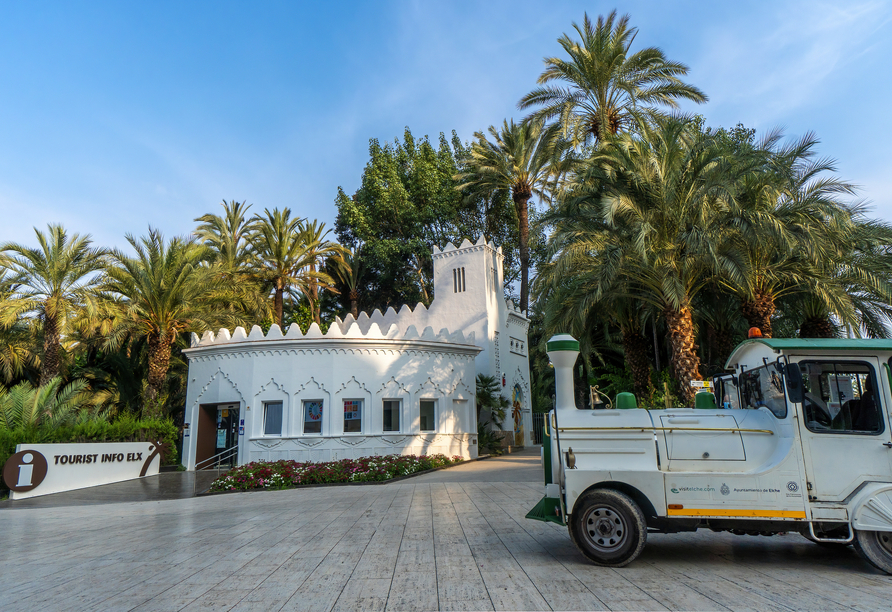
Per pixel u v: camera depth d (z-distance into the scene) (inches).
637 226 627.5
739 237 660.7
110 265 1058.1
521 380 1270.9
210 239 1456.7
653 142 712.4
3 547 334.0
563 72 1155.3
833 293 661.9
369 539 314.3
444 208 1777.8
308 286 1507.1
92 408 1079.6
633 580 224.7
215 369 918.4
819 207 641.6
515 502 446.9
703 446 260.1
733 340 1002.1
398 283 1878.7
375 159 1830.7
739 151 746.2
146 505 552.4
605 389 1237.1
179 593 215.8
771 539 312.8
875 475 243.9
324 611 189.8
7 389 1140.5
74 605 204.8
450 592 208.8
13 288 1076.5
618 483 260.2
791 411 254.7
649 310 868.6
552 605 192.2
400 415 885.8
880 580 225.3
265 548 298.8
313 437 839.7
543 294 825.5
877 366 254.7
